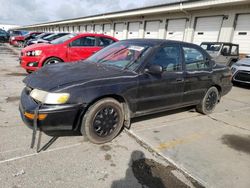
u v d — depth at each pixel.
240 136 3.62
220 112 4.88
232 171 2.61
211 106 4.64
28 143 2.87
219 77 4.58
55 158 2.59
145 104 3.37
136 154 2.83
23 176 2.23
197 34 14.42
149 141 3.20
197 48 4.24
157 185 2.28
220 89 4.77
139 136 3.33
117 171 2.45
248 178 2.50
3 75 7.20
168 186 2.27
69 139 3.06
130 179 2.33
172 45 3.75
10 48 18.48
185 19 15.03
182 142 3.25
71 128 2.70
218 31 13.09
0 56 12.51
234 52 10.94
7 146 2.76
